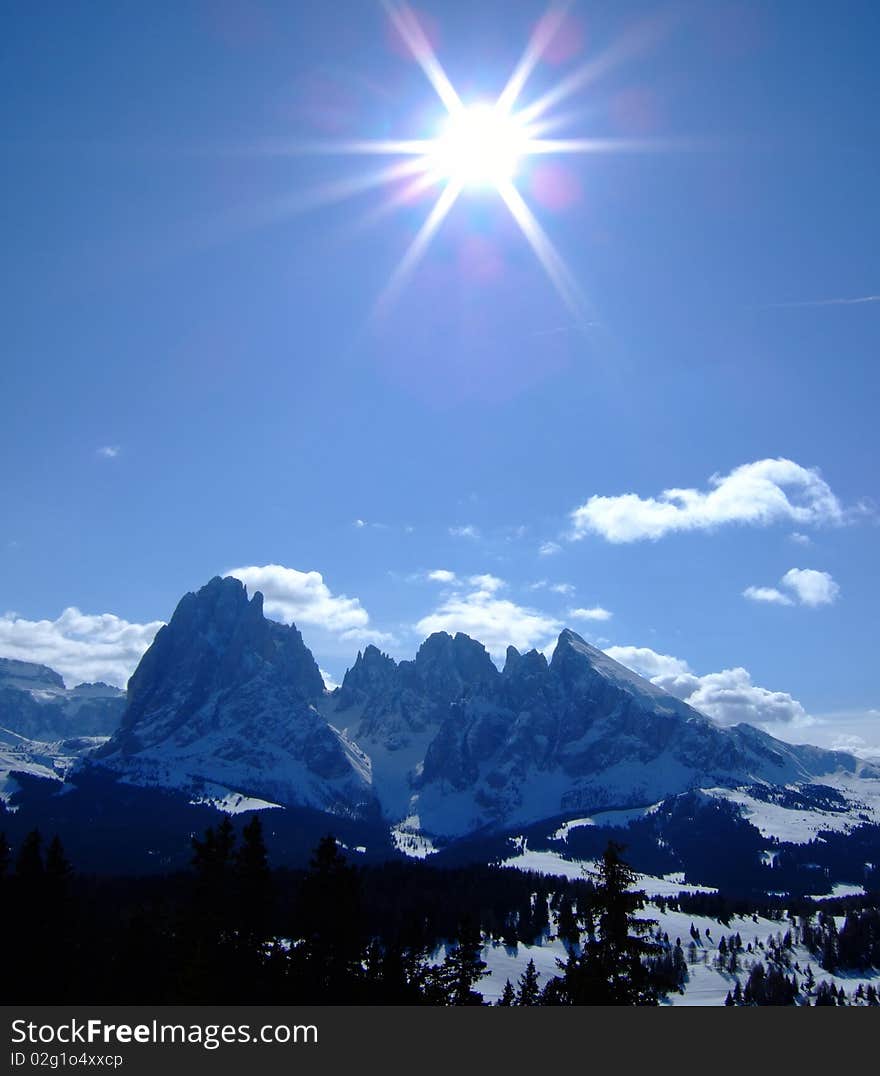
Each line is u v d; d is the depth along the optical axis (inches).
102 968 4498.0
